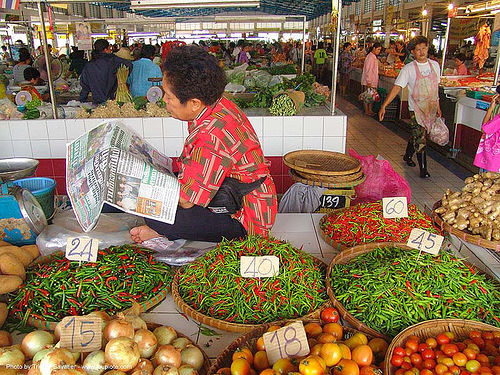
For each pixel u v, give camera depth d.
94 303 1.79
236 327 1.66
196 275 1.90
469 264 2.05
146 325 1.62
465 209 2.45
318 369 1.29
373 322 1.68
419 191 5.13
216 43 16.30
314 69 16.11
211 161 1.93
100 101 4.97
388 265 1.88
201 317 1.71
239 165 2.10
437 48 13.35
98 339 1.44
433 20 13.52
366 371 1.39
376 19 20.66
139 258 2.06
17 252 2.06
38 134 3.99
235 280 1.80
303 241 2.53
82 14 19.09
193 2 3.78
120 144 2.00
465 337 1.59
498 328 1.57
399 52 12.91
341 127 4.06
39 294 1.81
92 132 2.18
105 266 1.92
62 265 1.95
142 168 1.87
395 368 1.44
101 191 1.79
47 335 1.52
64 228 2.37
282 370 1.34
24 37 17.98
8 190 2.29
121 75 4.84
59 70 8.48
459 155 6.39
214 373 1.40
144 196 1.86
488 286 1.84
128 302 1.81
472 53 11.28
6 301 1.89
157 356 1.41
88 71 5.05
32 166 2.64
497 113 4.04
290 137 4.08
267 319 1.69
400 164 6.18
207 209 2.20
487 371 1.37
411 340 1.51
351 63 13.62
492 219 2.38
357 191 3.47
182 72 1.83
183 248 2.27
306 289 1.80
